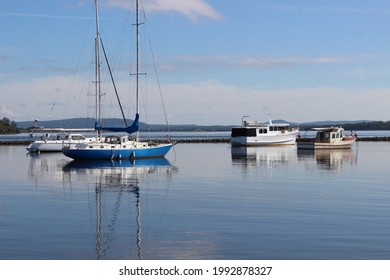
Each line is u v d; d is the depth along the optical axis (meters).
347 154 75.62
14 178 42.00
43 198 30.12
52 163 59.62
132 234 20.28
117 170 49.25
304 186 35.53
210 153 81.56
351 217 23.45
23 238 19.50
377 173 45.34
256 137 101.19
